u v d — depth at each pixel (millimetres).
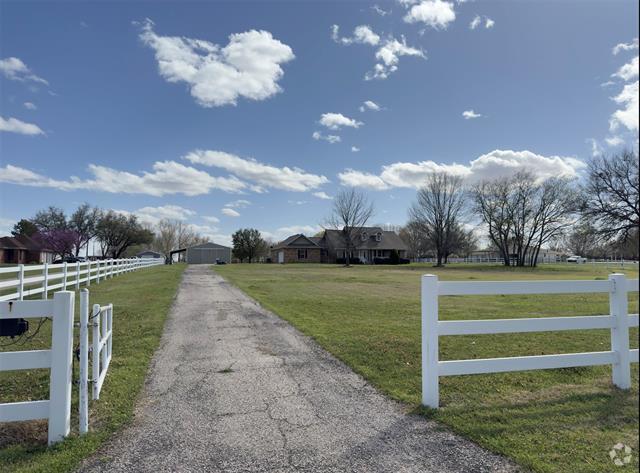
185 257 77375
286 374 5488
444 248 55156
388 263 62375
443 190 54312
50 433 3420
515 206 54969
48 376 5141
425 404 4328
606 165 36531
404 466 3143
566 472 3059
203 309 11023
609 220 36531
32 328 8070
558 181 53156
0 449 3338
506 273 38312
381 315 10289
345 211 53000
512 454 3326
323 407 4352
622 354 5004
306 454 3330
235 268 40000
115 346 6805
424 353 4367
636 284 5137
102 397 4477
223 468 3105
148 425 3867
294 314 10211
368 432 3744
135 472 3033
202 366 5820
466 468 3117
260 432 3734
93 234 69938
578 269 47469
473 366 4469
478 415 4125
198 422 3947
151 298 12922
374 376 5371
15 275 22766
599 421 4000
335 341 7242
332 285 20469
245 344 7117
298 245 66750
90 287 16609
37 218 67562
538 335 7941
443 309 11453
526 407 4352
